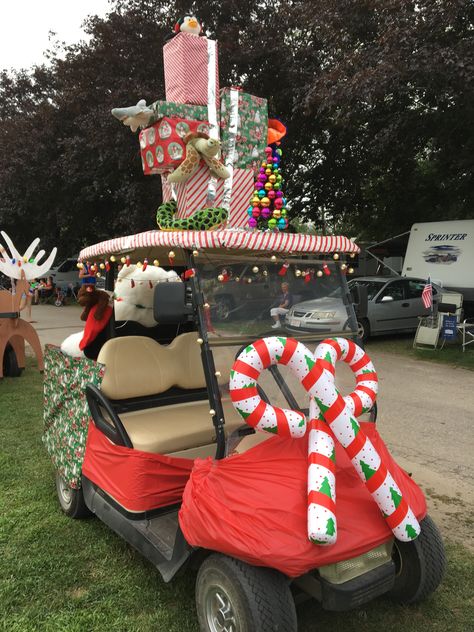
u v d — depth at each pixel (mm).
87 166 13273
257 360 2268
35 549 3160
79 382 3318
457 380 7832
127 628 2498
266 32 10984
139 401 3602
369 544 2139
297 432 2248
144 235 2639
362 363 2656
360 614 2592
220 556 2162
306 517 2057
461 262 12250
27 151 14789
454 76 8109
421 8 8281
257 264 2713
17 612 2611
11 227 22406
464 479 4230
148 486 2758
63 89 14102
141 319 4051
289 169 14273
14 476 4227
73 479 3322
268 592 2023
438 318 10133
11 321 7695
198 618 2334
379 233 18656
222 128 3363
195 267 2547
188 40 3258
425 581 2473
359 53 9086
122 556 3088
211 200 3225
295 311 2787
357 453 2217
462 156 12258
